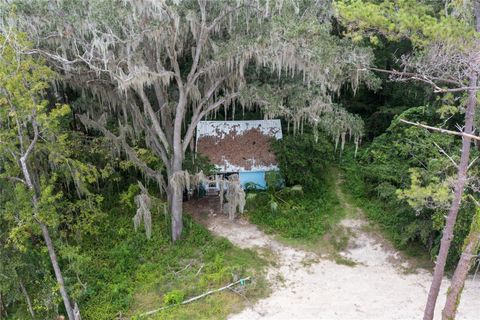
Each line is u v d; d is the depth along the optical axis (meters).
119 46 16.20
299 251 18.95
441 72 10.93
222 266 17.48
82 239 18.72
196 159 20.94
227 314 15.19
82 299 15.81
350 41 16.05
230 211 19.53
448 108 12.02
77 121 21.23
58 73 17.05
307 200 22.08
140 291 16.42
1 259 13.64
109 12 14.33
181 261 18.09
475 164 15.13
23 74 12.73
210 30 15.95
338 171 24.47
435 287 11.99
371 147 21.78
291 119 20.31
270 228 20.39
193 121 18.30
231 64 15.99
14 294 14.45
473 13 11.23
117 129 20.44
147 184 21.56
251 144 22.52
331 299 16.03
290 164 21.77
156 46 16.00
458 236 15.58
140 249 18.69
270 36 14.65
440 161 16.05
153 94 20.17
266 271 17.56
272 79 18.19
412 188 11.07
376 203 21.69
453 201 11.10
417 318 14.92
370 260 18.42
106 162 20.58
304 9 15.88
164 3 13.85
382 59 23.62
